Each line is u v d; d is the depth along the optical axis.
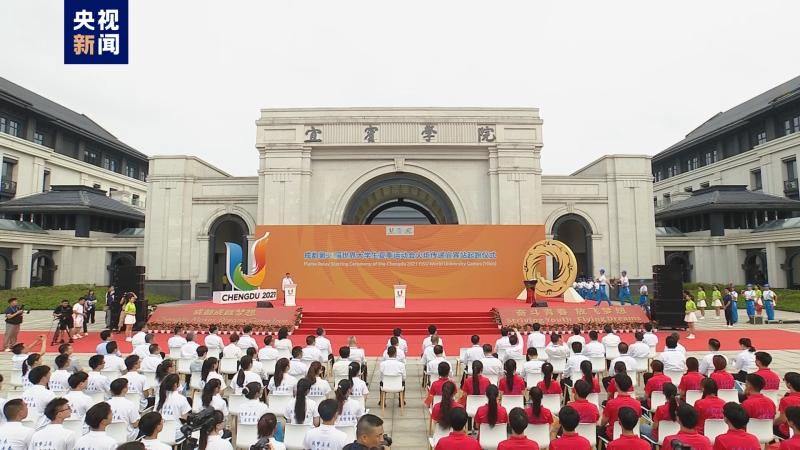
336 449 4.77
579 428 5.94
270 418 4.46
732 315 20.03
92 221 36.84
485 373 8.44
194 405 7.29
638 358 10.52
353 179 29.80
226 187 31.72
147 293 30.58
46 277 34.09
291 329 17.12
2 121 38.34
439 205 30.33
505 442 4.69
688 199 39.44
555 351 9.91
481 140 29.61
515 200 29.02
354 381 7.23
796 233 29.41
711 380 6.14
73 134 45.97
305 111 29.73
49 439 4.81
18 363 8.80
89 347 15.45
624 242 31.06
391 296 24.67
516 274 24.94
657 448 5.79
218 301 20.17
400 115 29.73
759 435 5.90
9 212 35.06
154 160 31.88
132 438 5.96
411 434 7.77
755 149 40.56
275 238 25.03
